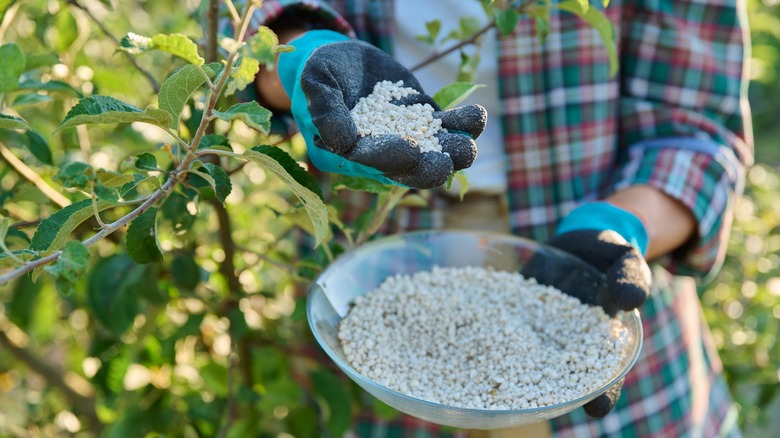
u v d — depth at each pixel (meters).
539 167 1.23
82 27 1.23
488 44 1.20
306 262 1.14
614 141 1.27
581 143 1.23
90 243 0.70
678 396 1.34
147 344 1.37
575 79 1.20
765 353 1.75
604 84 1.22
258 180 1.50
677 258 1.25
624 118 1.29
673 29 1.24
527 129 1.21
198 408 1.33
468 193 1.26
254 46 0.68
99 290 1.18
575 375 0.91
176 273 1.17
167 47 0.68
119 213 1.19
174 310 1.42
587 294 1.01
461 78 1.09
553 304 1.02
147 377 1.45
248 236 1.53
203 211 1.36
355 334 0.94
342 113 0.75
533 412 0.77
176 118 0.74
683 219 1.17
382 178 0.79
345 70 0.83
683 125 1.25
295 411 1.38
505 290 1.05
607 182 1.29
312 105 0.75
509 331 0.96
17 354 1.67
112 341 1.34
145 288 1.19
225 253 1.17
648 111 1.26
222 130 1.19
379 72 0.88
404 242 1.07
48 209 1.27
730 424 1.52
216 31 0.95
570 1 1.00
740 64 1.27
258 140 1.22
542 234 1.26
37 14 1.17
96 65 1.47
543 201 1.25
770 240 1.95
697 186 1.17
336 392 1.27
